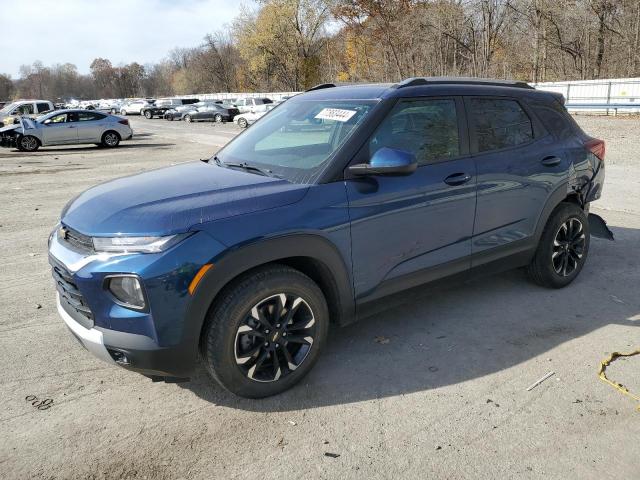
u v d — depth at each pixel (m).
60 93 145.62
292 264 3.23
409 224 3.42
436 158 3.60
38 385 3.27
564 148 4.40
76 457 2.63
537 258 4.41
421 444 2.67
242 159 3.71
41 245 6.43
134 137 24.58
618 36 32.75
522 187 4.04
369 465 2.53
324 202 3.05
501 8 36.25
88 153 17.97
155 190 3.10
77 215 3.00
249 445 2.70
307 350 3.15
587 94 24.52
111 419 2.93
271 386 3.05
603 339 3.70
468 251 3.82
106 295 2.65
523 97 4.27
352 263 3.21
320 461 2.57
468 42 39.62
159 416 2.95
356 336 3.82
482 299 4.41
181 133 26.84
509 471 2.47
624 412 2.88
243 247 2.74
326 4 50.03
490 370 3.34
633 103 21.59
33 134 18.91
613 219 6.83
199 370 3.41
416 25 40.88
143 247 2.61
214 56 76.06
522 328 3.89
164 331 2.63
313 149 3.42
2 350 3.72
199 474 2.51
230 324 2.80
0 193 10.07
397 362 3.46
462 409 2.95
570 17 33.28
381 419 2.88
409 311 4.22
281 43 52.41
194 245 2.64
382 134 3.36
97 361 3.56
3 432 2.83
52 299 4.68
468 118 3.82
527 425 2.79
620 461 2.52
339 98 3.74
